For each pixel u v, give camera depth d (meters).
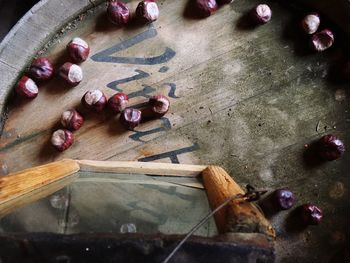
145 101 0.42
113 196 0.32
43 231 0.26
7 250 0.24
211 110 0.43
